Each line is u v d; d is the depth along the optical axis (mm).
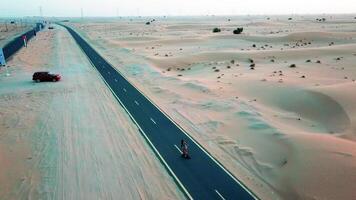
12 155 26359
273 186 21047
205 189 20875
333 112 33719
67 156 26000
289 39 103688
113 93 45938
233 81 50094
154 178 22328
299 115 34656
